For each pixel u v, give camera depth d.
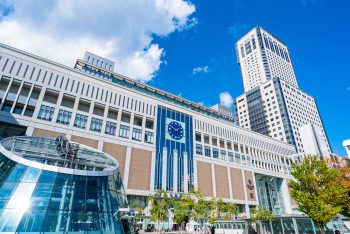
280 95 143.50
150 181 59.53
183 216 48.78
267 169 91.94
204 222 53.88
